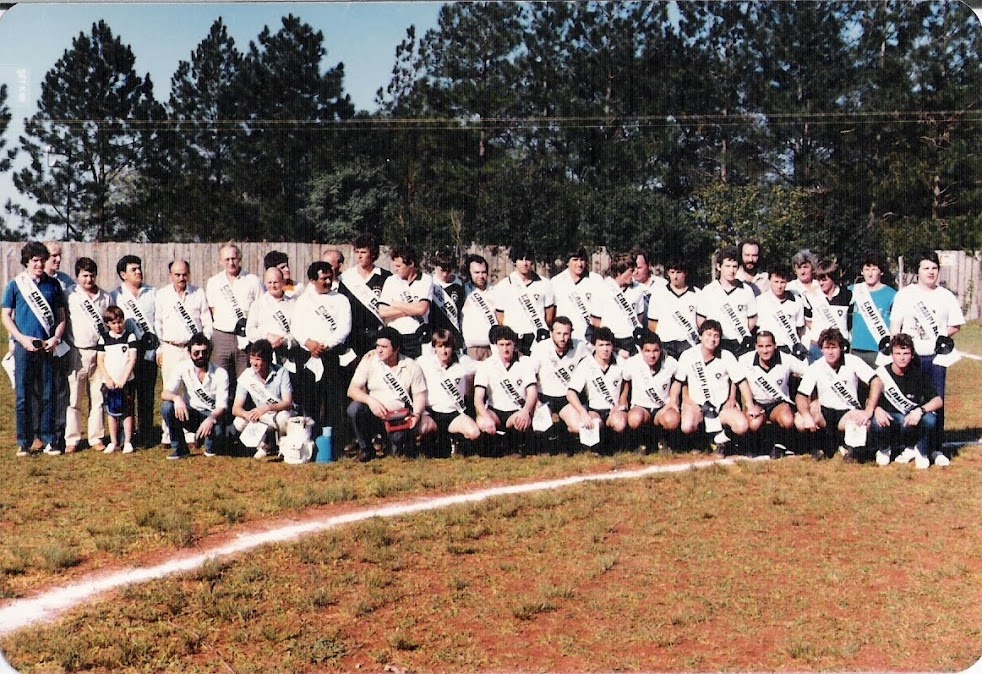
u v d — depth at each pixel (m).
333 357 7.11
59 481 6.56
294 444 7.02
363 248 7.16
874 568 5.04
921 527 5.64
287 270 7.23
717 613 4.54
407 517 5.82
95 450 7.32
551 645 4.25
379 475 6.66
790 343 7.08
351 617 4.50
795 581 4.88
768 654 4.17
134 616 4.50
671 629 4.39
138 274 7.34
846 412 6.97
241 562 5.13
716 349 7.12
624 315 7.18
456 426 7.15
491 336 7.11
